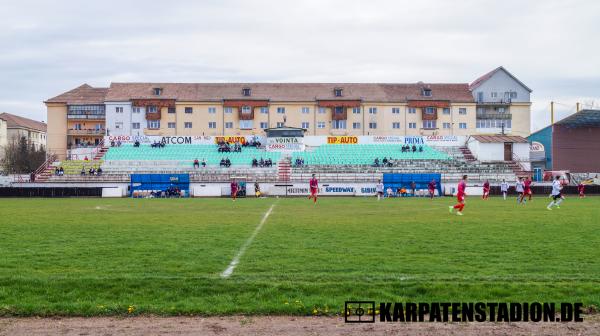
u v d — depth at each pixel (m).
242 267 14.27
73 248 17.84
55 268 14.17
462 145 86.25
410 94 104.88
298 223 27.00
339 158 81.50
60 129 108.06
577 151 89.25
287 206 43.00
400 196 65.94
